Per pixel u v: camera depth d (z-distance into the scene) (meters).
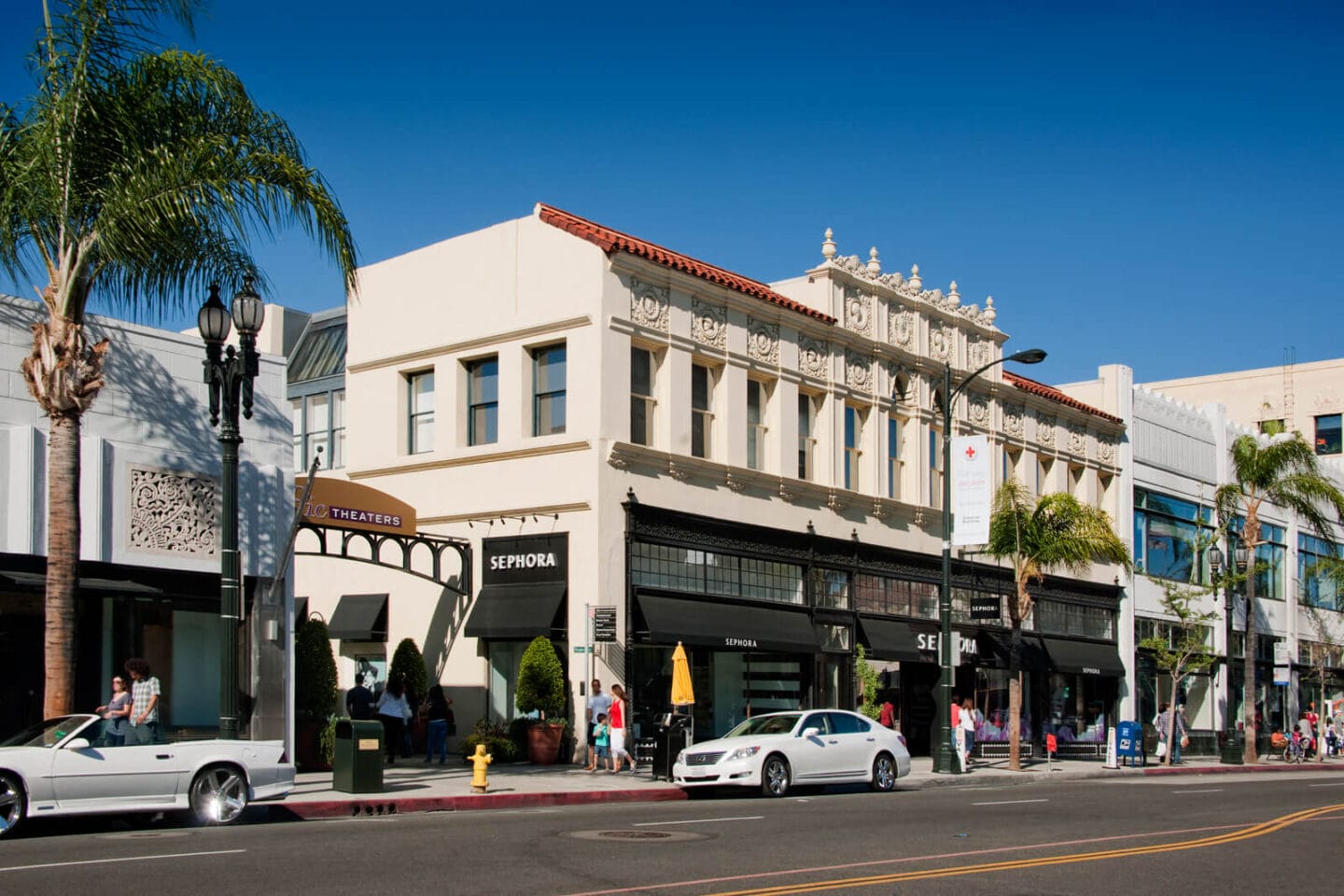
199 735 21.19
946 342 39.62
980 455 34.22
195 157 17.27
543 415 29.67
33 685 19.06
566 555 28.28
